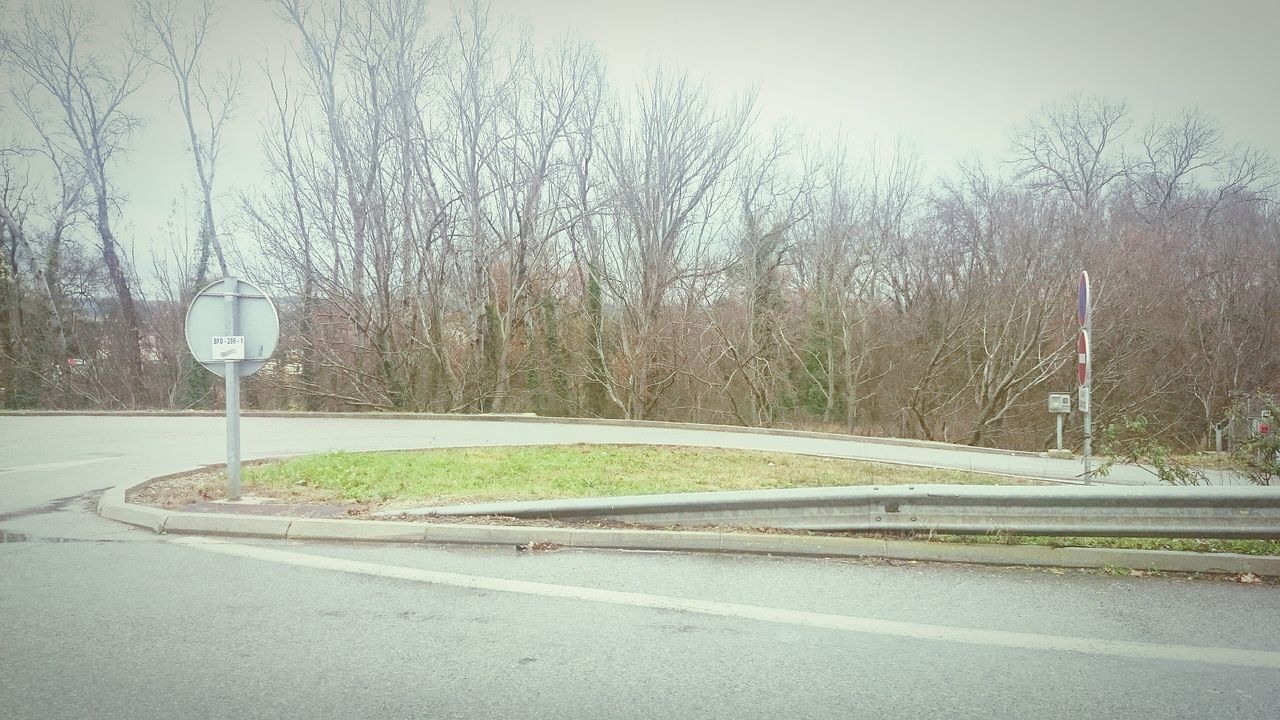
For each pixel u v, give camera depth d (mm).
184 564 6113
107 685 3877
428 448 14406
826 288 38844
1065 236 35000
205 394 34969
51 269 35719
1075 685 3877
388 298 31359
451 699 3736
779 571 5883
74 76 34844
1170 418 35344
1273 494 5574
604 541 6617
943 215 39594
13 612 4957
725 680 3949
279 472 10336
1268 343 35469
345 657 4242
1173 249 36969
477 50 33000
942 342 36656
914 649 4352
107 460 12133
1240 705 3654
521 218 33875
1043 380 34094
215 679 3953
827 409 39188
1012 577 5676
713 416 37500
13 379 34531
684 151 34094
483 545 6719
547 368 35156
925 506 6266
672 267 34375
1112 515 5867
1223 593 5285
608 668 4102
